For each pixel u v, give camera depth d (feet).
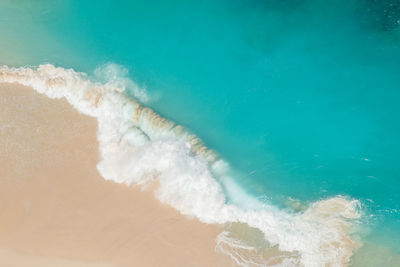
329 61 45.01
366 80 43.78
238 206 37.42
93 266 35.09
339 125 41.91
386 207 37.32
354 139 41.14
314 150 40.83
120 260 35.32
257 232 36.32
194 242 35.88
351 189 38.37
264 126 42.34
